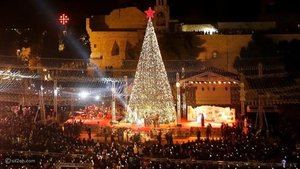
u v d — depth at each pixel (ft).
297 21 270.05
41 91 201.87
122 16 272.51
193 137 176.65
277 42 241.14
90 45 286.25
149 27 191.11
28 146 144.25
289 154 133.80
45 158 132.36
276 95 200.23
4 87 235.61
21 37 310.86
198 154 134.10
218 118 194.08
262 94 203.72
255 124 176.04
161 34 248.52
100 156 133.69
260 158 131.13
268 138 154.30
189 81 198.29
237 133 163.32
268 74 223.51
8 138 154.61
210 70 197.98
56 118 200.85
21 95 232.73
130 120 191.11
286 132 161.48
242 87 189.57
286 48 236.02
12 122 180.45
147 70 188.96
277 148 137.59
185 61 242.37
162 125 185.26
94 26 274.57
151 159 134.31
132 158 131.64
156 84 188.44
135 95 190.08
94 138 175.11
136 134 167.12
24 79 240.73
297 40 237.45
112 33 266.16
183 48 244.42
